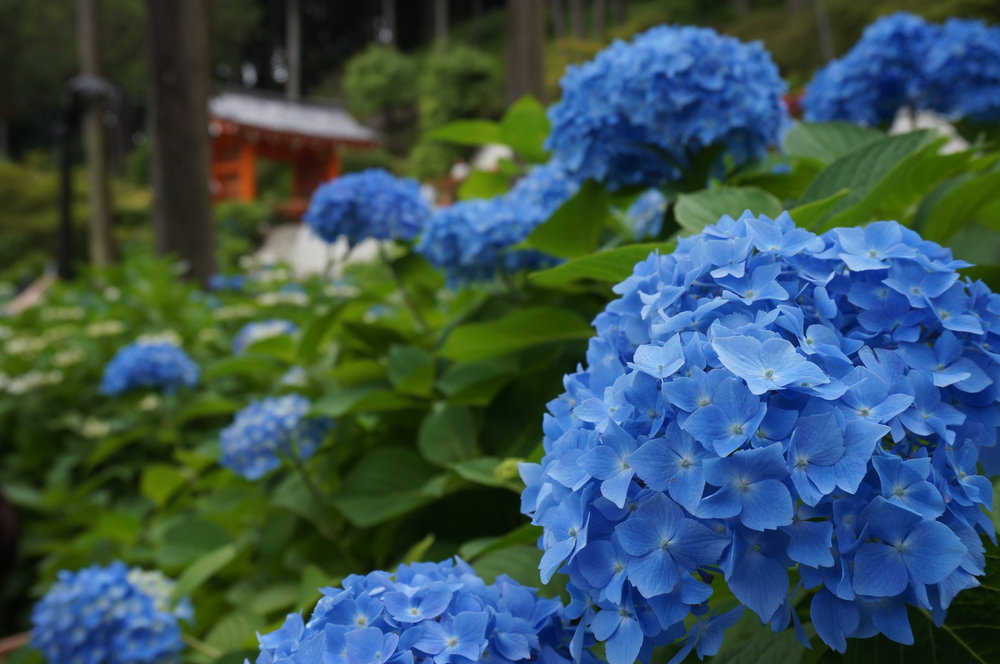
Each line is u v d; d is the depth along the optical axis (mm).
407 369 1248
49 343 3008
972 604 715
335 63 28828
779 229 698
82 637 1194
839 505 575
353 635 627
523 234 1229
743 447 579
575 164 1111
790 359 584
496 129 1341
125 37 16828
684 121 1074
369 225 1372
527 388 1144
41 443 2580
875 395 598
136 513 2127
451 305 1462
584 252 1153
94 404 2869
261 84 28656
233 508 1455
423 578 700
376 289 1494
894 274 667
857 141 1208
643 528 589
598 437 631
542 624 706
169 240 4156
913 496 577
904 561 570
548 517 658
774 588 575
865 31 1481
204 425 2492
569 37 21016
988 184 976
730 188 954
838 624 587
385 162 18984
